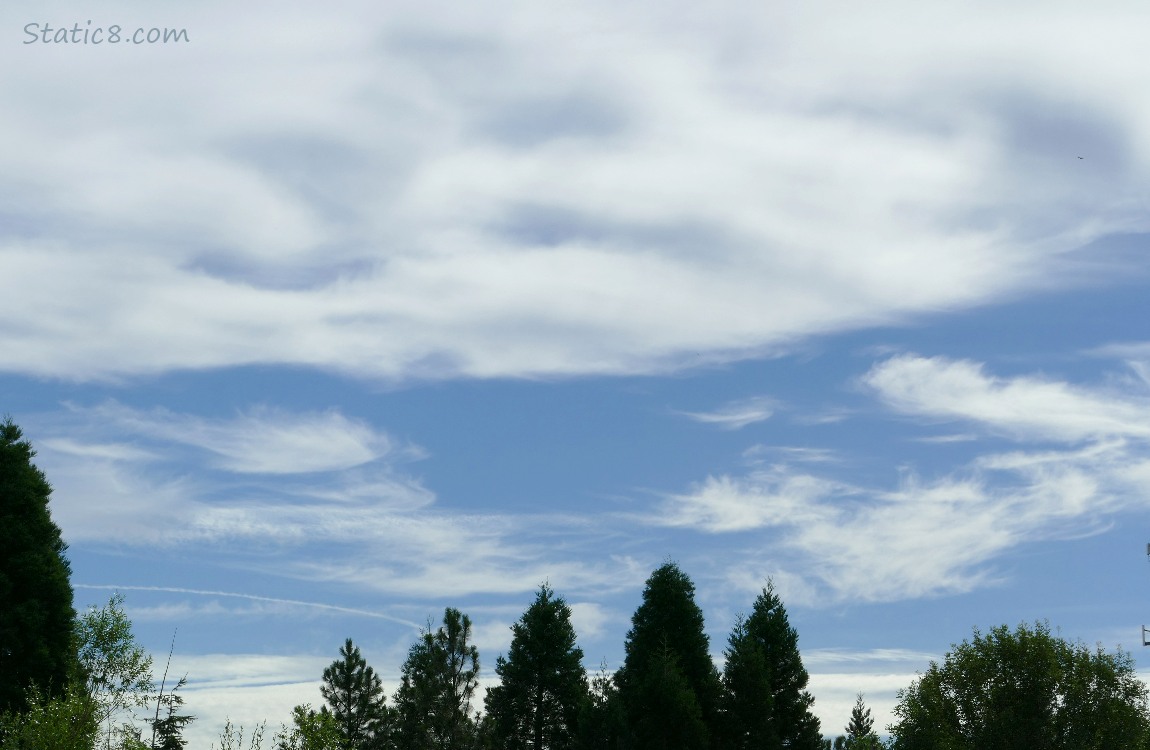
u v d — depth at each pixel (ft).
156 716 114.52
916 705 207.82
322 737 120.98
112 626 124.67
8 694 146.51
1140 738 191.21
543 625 221.46
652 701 183.32
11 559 156.04
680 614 200.23
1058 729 192.24
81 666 120.78
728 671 195.62
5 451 163.73
